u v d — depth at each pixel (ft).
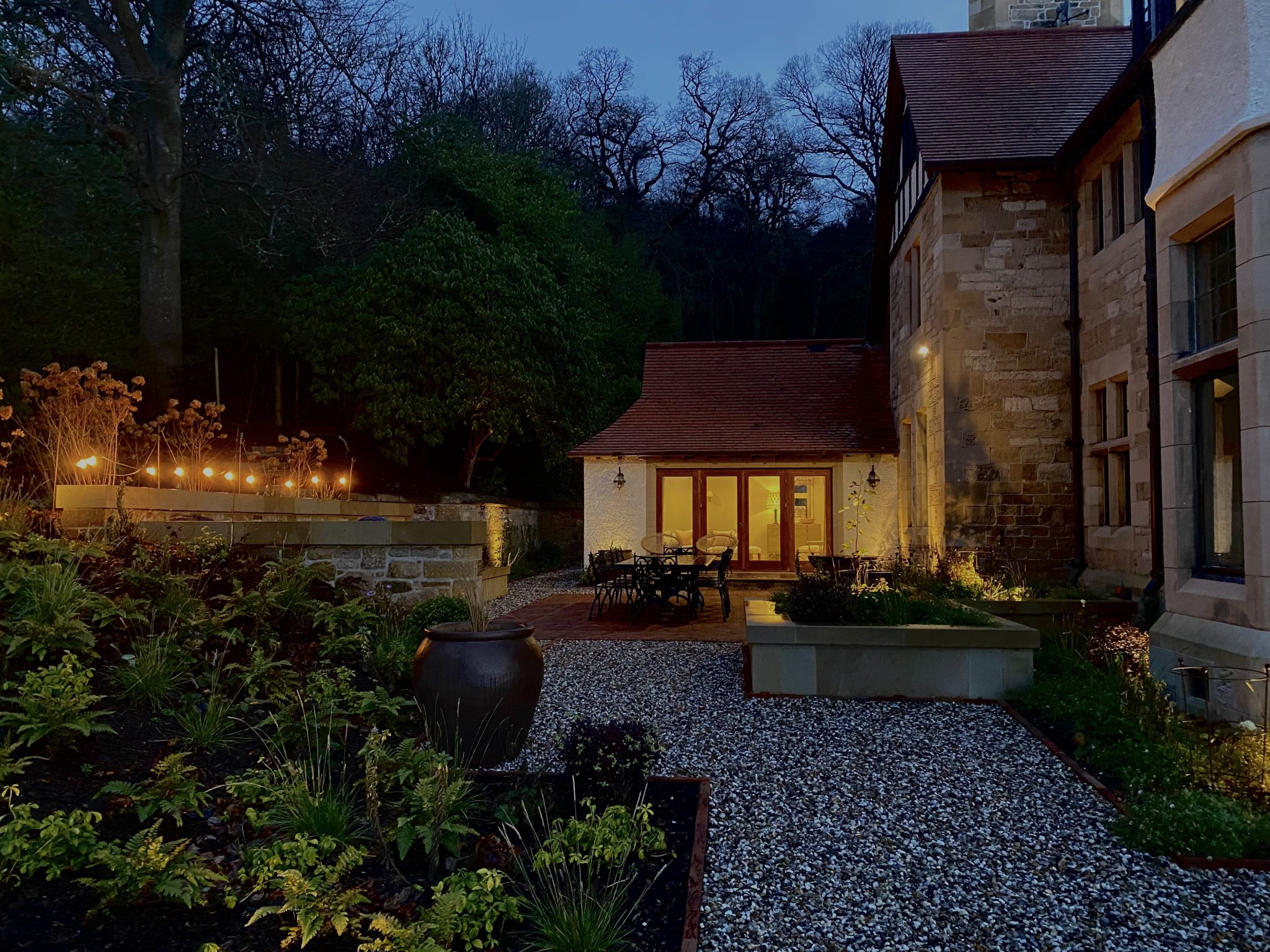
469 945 9.53
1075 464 34.71
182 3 48.98
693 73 116.98
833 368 59.47
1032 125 37.63
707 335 115.14
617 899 10.23
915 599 26.14
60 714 12.69
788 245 118.32
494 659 15.87
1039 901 11.10
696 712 20.52
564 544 76.79
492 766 16.07
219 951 8.58
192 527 27.12
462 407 57.47
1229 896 11.25
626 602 42.37
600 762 13.52
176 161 49.39
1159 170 21.54
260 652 18.07
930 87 41.83
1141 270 28.71
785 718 19.92
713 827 13.41
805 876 11.73
